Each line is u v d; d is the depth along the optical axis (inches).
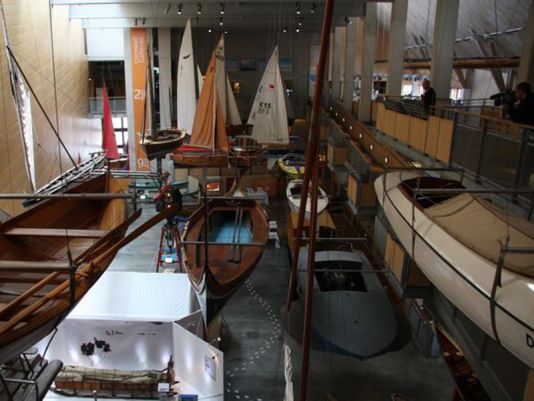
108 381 342.3
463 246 223.3
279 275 547.2
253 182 808.9
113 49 1008.2
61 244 321.7
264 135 744.3
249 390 362.6
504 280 183.9
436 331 348.5
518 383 196.4
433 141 400.2
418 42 1030.4
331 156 687.1
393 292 445.7
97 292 386.3
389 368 393.1
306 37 1304.1
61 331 350.6
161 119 966.4
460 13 752.3
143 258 589.0
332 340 359.9
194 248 417.1
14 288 241.9
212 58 701.9
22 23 621.6
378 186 377.4
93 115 1027.9
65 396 344.2
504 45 732.7
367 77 834.8
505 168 280.5
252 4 777.6
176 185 761.6
